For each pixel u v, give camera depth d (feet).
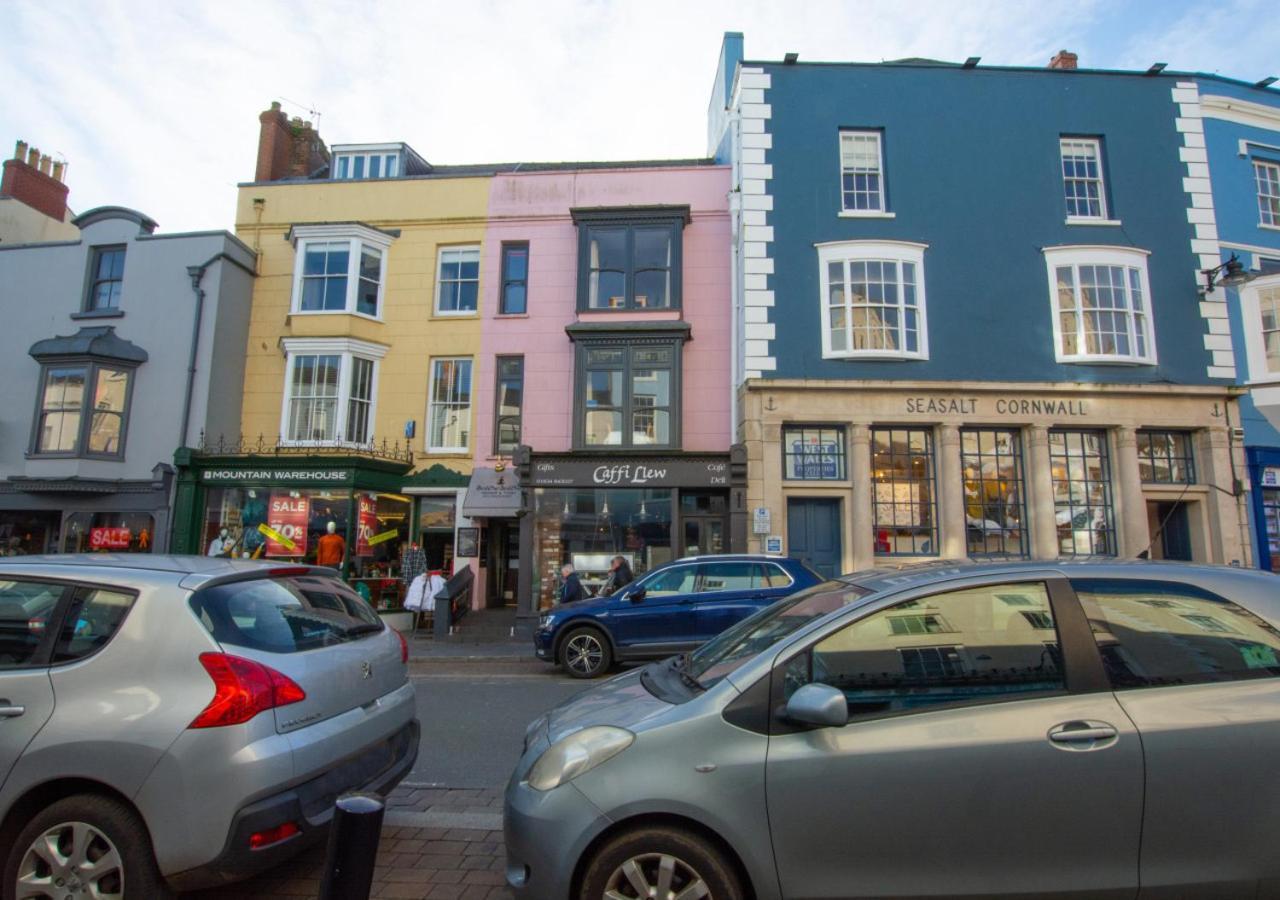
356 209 58.34
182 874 10.30
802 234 50.88
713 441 52.19
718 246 54.80
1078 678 10.09
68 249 56.75
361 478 50.83
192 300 54.24
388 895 12.22
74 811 10.56
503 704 27.99
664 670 13.16
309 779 11.43
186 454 51.24
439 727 24.34
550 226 56.70
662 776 9.77
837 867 9.52
